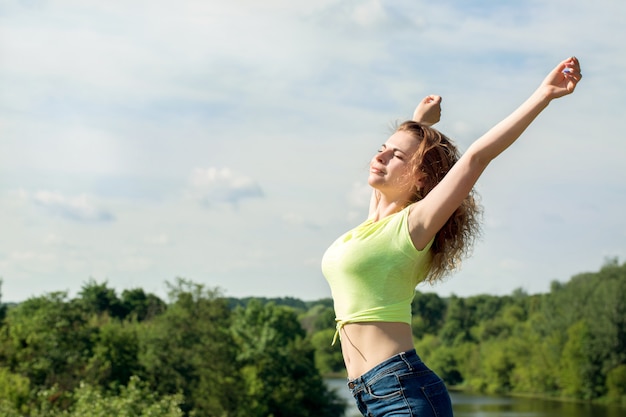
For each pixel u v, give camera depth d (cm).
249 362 6116
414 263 345
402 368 338
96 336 4712
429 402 336
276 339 6397
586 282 9375
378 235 345
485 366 10531
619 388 8469
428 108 415
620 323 8619
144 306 8056
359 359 346
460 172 330
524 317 12369
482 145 326
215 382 4888
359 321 344
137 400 2839
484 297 13575
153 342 4869
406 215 342
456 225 357
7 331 4600
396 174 360
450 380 11275
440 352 11512
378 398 339
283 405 5978
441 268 362
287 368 6275
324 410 6450
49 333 4466
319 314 13712
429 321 14050
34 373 4200
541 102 324
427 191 362
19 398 3017
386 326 343
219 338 5041
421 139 364
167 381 4816
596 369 8712
